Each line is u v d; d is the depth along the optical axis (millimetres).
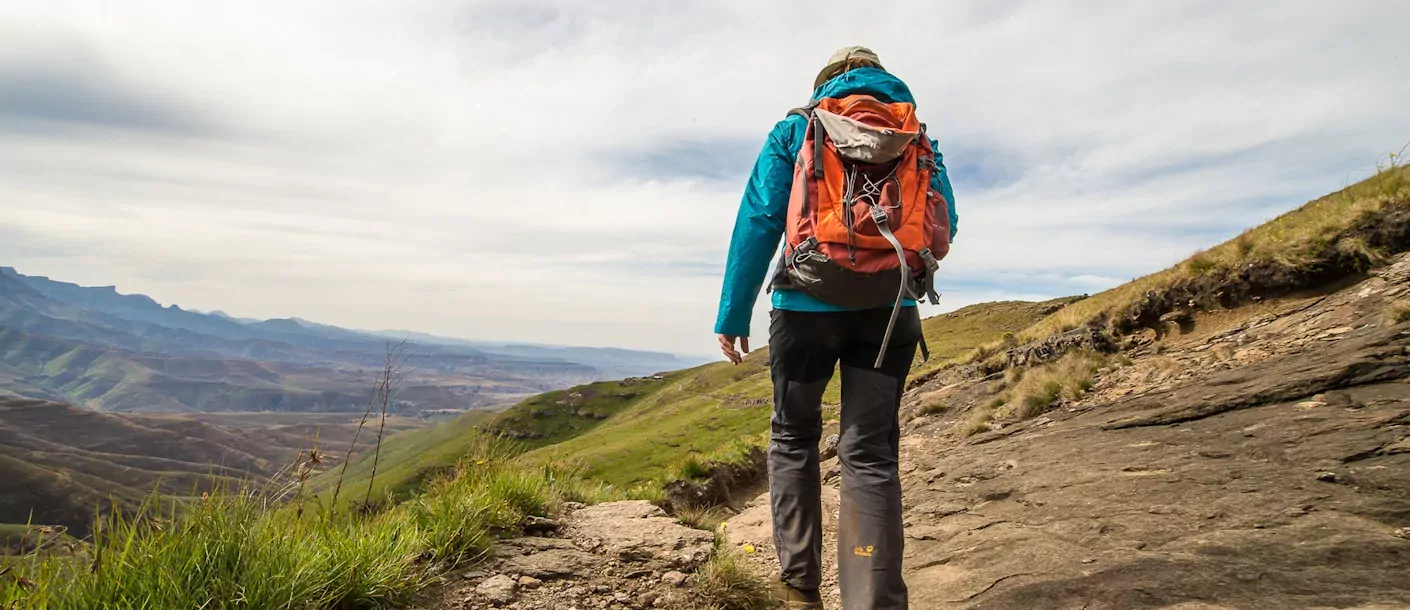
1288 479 3484
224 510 2531
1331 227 8891
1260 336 7840
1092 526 3537
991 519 4227
